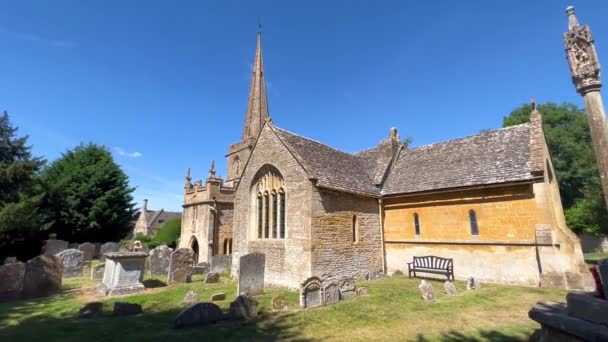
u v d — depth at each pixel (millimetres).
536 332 7223
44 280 14234
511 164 15820
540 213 14070
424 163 20656
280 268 15945
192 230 34500
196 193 35000
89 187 36250
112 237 38906
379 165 22297
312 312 9961
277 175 17469
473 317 9250
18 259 27469
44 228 30891
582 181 32469
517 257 14594
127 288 14234
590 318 5320
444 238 17250
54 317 10172
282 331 8234
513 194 15070
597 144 6656
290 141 17812
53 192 33125
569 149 32625
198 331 8281
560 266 13328
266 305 11320
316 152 18906
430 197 18109
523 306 10414
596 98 6785
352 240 17266
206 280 17031
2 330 8766
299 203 15523
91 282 18047
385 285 14586
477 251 15930
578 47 7070
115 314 10180
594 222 25531
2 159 30391
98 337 7934
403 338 7625
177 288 15375
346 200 17359
